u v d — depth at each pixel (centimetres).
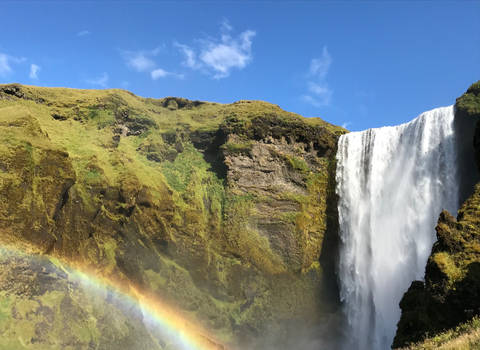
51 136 5481
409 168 6103
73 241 4459
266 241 6144
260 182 6600
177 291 5184
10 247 3594
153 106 8600
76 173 5034
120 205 5200
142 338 4406
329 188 6919
